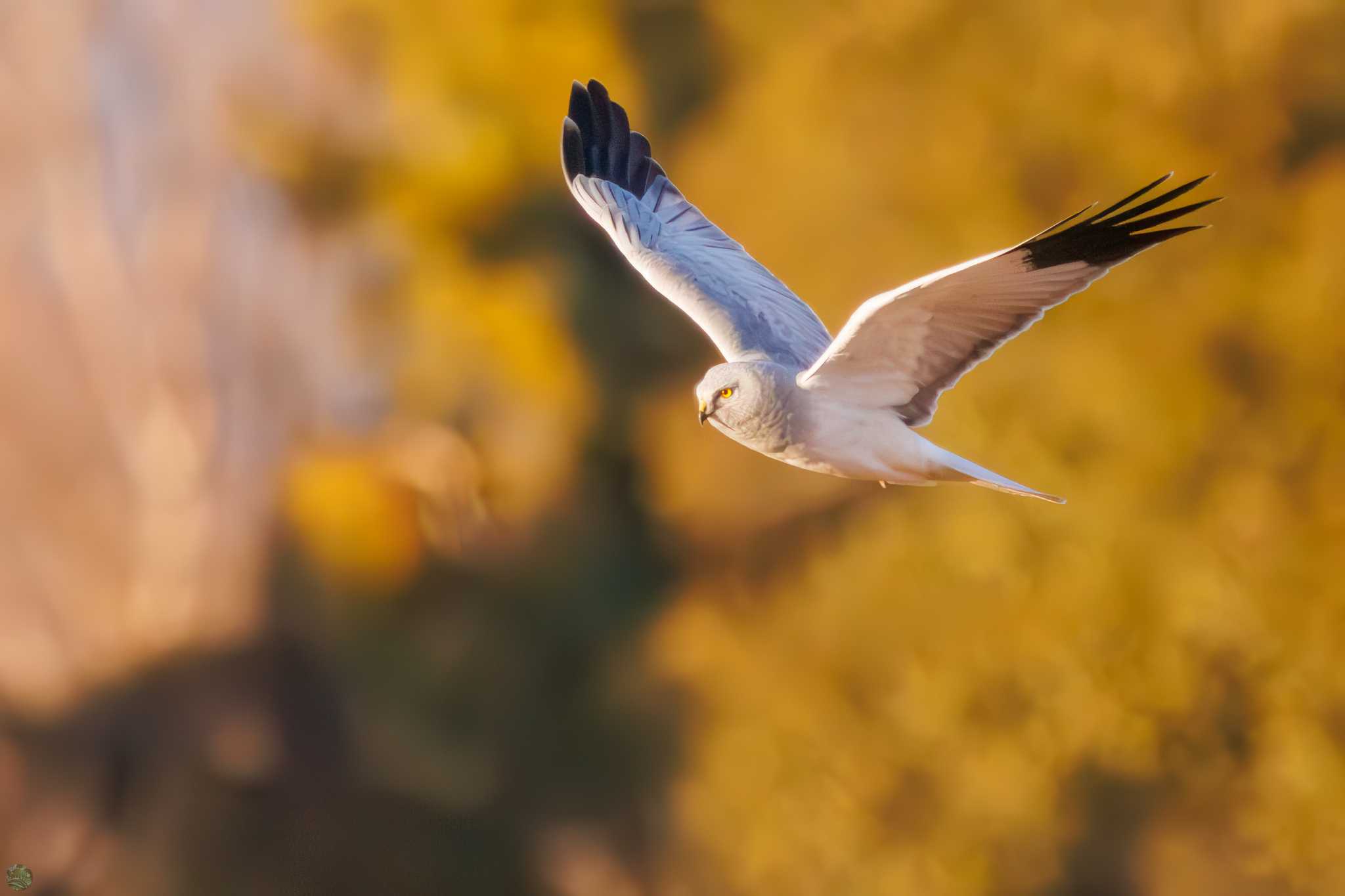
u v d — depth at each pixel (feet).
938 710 42.19
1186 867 40.88
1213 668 40.45
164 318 66.44
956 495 42.70
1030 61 41.91
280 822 64.69
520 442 61.93
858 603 44.52
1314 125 39.81
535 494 62.44
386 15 57.31
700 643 53.31
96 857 65.67
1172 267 40.60
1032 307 17.22
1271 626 39.58
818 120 46.96
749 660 49.70
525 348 58.34
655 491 58.85
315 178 58.08
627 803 58.18
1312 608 39.29
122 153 66.95
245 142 59.00
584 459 61.52
